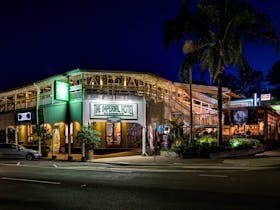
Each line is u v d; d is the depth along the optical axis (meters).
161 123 31.50
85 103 27.84
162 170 17.20
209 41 25.41
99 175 14.95
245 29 25.03
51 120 31.44
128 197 9.62
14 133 39.34
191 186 11.40
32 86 34.56
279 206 8.23
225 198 9.26
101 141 30.48
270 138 35.28
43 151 29.81
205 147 24.09
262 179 13.02
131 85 30.38
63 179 13.66
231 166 18.55
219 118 25.47
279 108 41.41
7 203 9.04
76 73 27.84
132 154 28.58
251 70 25.88
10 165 20.98
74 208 8.34
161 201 8.98
